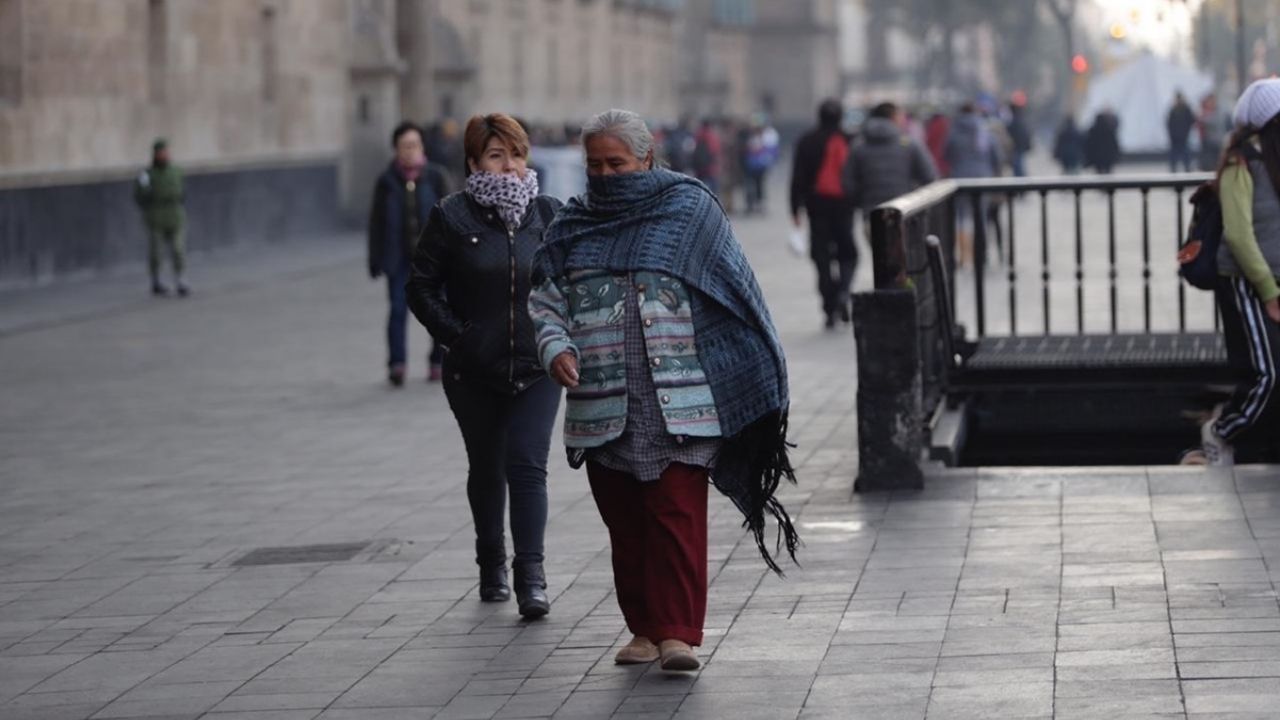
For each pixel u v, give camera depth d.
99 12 32.75
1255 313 12.32
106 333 23.75
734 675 7.91
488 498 9.48
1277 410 12.36
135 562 10.78
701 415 7.84
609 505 8.20
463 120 49.59
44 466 14.30
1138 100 75.75
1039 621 8.45
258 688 8.10
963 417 13.88
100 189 32.72
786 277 29.69
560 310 8.04
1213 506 10.65
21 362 20.89
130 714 7.80
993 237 33.62
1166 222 36.56
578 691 7.82
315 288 29.77
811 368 18.52
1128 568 9.34
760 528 8.06
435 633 8.91
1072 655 7.89
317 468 13.74
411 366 19.83
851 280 22.41
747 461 8.01
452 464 13.69
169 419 16.52
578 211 8.07
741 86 108.75
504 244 9.29
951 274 15.20
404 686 8.03
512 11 61.09
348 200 45.72
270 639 8.92
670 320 7.87
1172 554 9.59
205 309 26.69
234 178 38.84
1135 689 7.35
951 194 14.74
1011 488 11.48
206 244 37.53
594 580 9.82
